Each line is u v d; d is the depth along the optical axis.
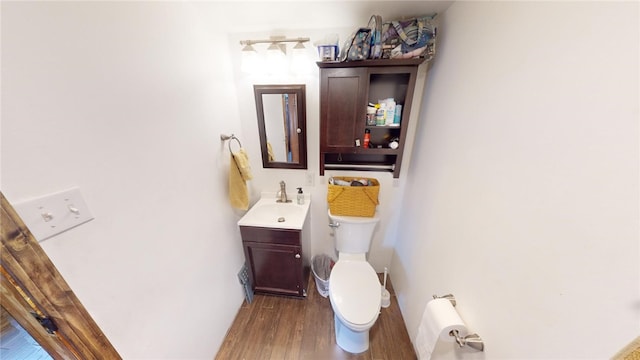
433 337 0.92
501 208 0.75
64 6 0.56
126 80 0.74
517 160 0.68
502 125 0.75
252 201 1.87
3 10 0.46
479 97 0.88
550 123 0.58
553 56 0.57
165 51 0.91
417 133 1.53
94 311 0.66
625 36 0.43
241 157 1.40
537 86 0.62
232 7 1.12
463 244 0.96
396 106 1.45
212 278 1.33
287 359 1.40
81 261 0.63
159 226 0.91
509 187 0.71
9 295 0.50
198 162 1.16
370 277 1.49
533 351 0.62
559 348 0.55
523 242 0.65
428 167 1.34
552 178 0.57
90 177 0.64
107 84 0.68
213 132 1.29
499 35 0.77
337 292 1.37
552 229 0.57
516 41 0.69
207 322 1.30
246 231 1.55
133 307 0.80
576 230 0.51
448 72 1.14
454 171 1.05
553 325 0.56
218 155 1.35
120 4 0.71
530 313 0.63
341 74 1.33
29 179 0.52
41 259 0.52
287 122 1.61
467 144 0.96
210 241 1.30
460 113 1.02
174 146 0.98
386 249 2.00
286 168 1.76
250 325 1.60
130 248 0.78
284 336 1.53
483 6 0.86
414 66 1.28
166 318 0.97
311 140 1.67
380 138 1.61
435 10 1.18
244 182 1.47
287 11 1.18
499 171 0.76
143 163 0.82
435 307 0.96
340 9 1.17
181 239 1.05
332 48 1.24
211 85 1.26
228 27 1.34
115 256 0.72
